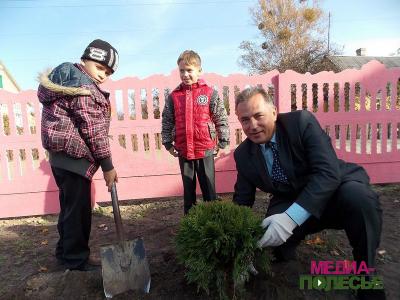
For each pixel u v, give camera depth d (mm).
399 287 2469
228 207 2350
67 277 2654
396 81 5211
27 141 4734
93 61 2807
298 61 30578
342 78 5156
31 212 4812
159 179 5031
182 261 2277
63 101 2602
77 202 2734
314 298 2363
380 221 2250
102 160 2664
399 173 5324
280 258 2705
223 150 5094
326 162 2309
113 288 2469
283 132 2463
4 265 3150
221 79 5008
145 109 5711
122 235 2627
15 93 4664
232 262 2230
